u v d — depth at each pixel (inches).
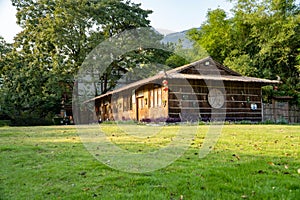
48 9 874.8
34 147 196.4
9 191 105.7
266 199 91.2
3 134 296.5
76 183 113.1
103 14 816.3
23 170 134.5
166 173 124.6
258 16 776.9
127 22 817.5
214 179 112.7
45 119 754.8
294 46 729.0
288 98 634.2
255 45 803.4
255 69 722.2
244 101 567.2
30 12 869.8
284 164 135.9
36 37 834.2
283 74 743.1
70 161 150.7
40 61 818.8
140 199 93.7
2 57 836.6
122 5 855.7
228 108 545.0
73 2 800.3
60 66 782.5
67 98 811.4
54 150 185.6
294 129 333.1
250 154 161.9
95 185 110.3
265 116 609.3
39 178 120.9
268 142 211.3
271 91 661.3
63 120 768.3
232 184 105.9
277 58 734.5
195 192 98.7
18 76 772.0
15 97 761.6
